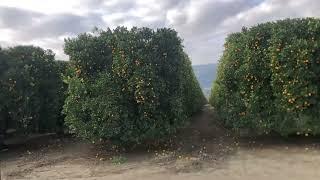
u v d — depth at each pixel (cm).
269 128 1087
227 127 1273
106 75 1098
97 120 1091
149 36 1123
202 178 877
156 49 1114
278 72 1029
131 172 956
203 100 2020
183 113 1194
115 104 1084
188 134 1305
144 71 1073
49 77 1322
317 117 1040
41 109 1307
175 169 955
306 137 1155
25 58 1280
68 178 944
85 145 1277
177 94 1158
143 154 1110
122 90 1092
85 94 1116
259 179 846
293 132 1098
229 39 1284
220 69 1296
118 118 1082
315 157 970
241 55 1117
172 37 1143
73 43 1149
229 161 995
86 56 1127
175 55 1154
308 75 1005
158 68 1116
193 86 1588
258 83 1081
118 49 1098
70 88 1136
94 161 1080
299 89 1012
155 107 1098
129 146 1161
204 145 1166
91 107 1088
